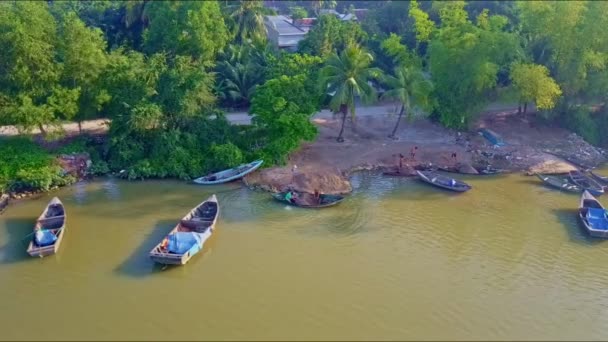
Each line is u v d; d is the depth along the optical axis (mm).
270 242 43906
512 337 34062
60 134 54438
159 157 55406
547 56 68062
